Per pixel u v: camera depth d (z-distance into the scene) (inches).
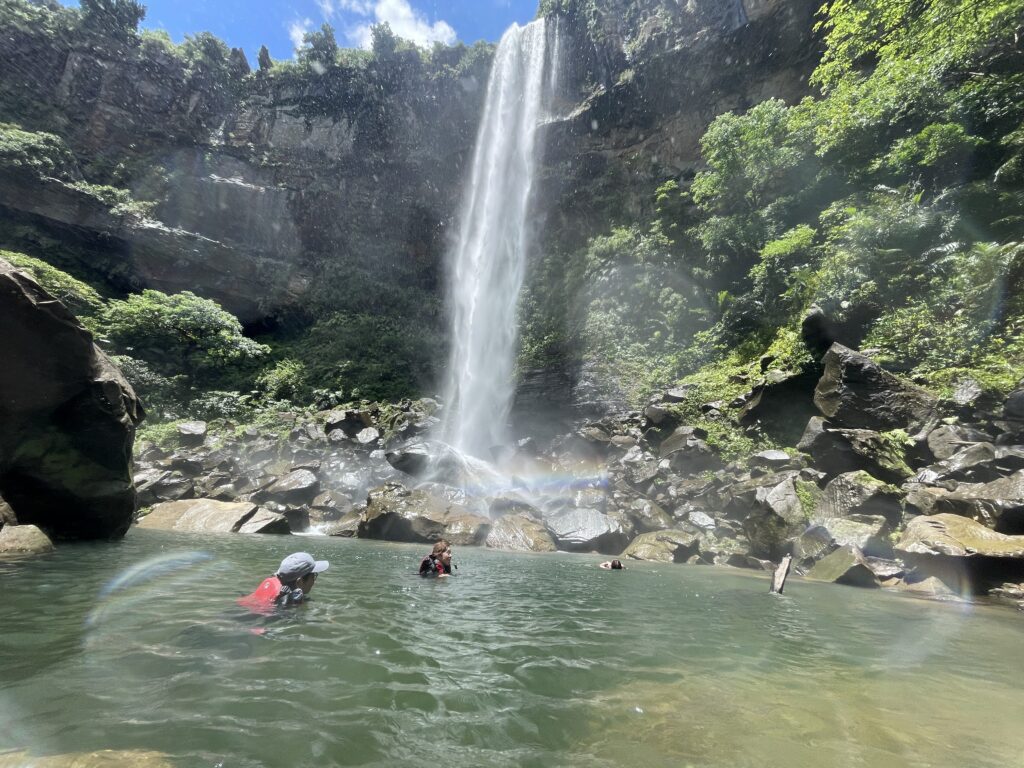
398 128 1449.3
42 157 1108.5
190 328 1081.4
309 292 1343.5
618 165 1134.4
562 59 1259.8
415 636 129.3
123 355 973.8
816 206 654.5
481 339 1209.4
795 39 880.9
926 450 336.8
